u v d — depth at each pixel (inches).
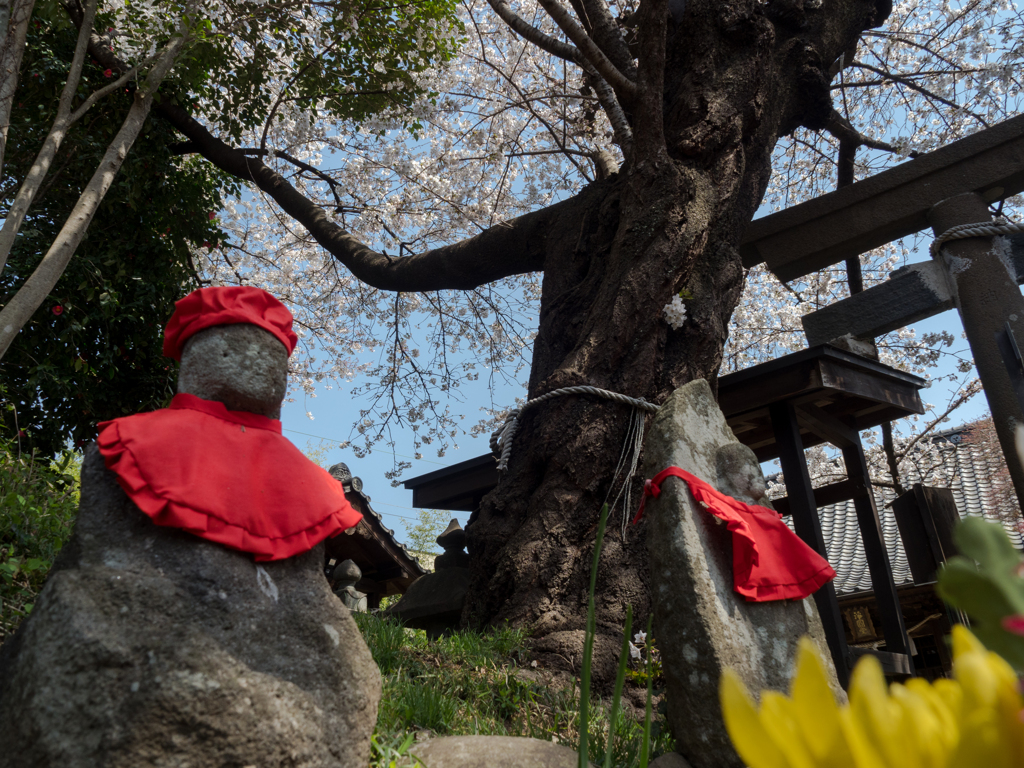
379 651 146.9
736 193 242.7
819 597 239.1
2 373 293.7
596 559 44.6
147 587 73.2
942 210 213.2
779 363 253.8
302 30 329.4
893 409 289.0
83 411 308.7
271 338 93.6
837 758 15.2
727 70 257.4
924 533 263.7
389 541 392.2
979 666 15.8
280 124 421.7
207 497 78.1
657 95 221.9
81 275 297.0
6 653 74.9
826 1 300.7
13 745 66.2
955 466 444.5
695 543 116.0
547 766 98.0
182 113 356.2
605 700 160.6
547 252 264.8
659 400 208.8
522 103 344.8
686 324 221.1
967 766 14.8
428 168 391.2
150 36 319.9
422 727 116.6
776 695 16.3
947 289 206.1
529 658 166.6
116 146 193.6
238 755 69.7
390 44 354.0
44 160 180.1
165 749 66.6
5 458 185.9
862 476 287.9
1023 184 217.6
